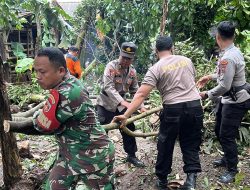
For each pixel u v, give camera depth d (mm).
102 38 11453
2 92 3053
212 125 4934
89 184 2484
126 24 10477
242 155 4566
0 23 8039
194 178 3521
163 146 3477
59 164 2523
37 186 3463
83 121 2352
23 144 4375
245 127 4992
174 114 3332
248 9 5250
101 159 2459
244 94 3602
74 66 7340
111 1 9789
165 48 3428
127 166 4227
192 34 9188
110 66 3920
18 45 10055
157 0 8836
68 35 10633
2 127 3160
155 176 3963
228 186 3729
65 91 2242
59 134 2414
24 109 6645
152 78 3273
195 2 8445
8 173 3350
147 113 3959
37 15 9922
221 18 5480
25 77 9008
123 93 4035
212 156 4527
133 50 3828
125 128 3590
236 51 3543
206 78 4113
